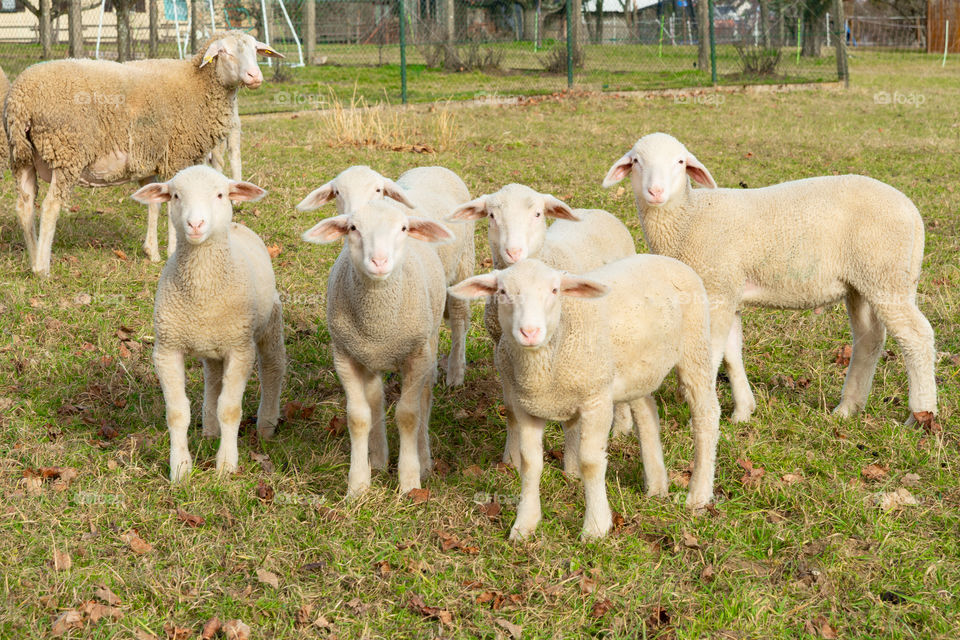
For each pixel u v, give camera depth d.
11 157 7.91
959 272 8.16
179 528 4.48
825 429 5.60
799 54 28.52
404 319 4.75
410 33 32.41
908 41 43.28
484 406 6.06
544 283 3.98
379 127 13.98
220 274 4.81
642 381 4.57
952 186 11.61
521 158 13.29
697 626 3.85
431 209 6.03
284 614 3.89
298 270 8.35
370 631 3.80
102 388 5.98
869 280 5.47
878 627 3.86
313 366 6.60
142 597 3.96
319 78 24.50
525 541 4.44
